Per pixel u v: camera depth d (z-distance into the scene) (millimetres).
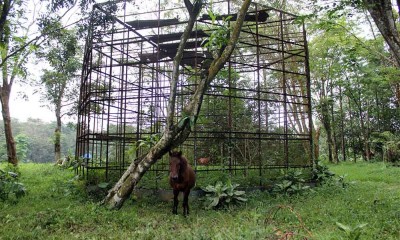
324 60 22797
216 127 16016
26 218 6801
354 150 28656
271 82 22609
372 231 5441
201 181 9766
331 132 28688
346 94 26047
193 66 14656
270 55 20875
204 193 9219
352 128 28266
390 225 5812
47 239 5469
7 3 8070
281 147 15836
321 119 26625
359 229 4191
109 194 8164
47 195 9492
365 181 13656
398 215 6426
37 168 17172
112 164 12133
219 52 8695
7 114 15586
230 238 4855
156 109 14648
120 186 8062
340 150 31844
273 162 14828
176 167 7516
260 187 9906
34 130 47719
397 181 13039
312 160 11562
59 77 18312
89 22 8430
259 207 7809
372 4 5910
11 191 8789
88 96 10031
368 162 24844
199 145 15734
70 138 45812
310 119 11656
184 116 7973
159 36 11211
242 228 5539
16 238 5504
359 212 6832
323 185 10227
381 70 18359
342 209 7133
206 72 8367
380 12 5902
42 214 7027
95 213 7223
